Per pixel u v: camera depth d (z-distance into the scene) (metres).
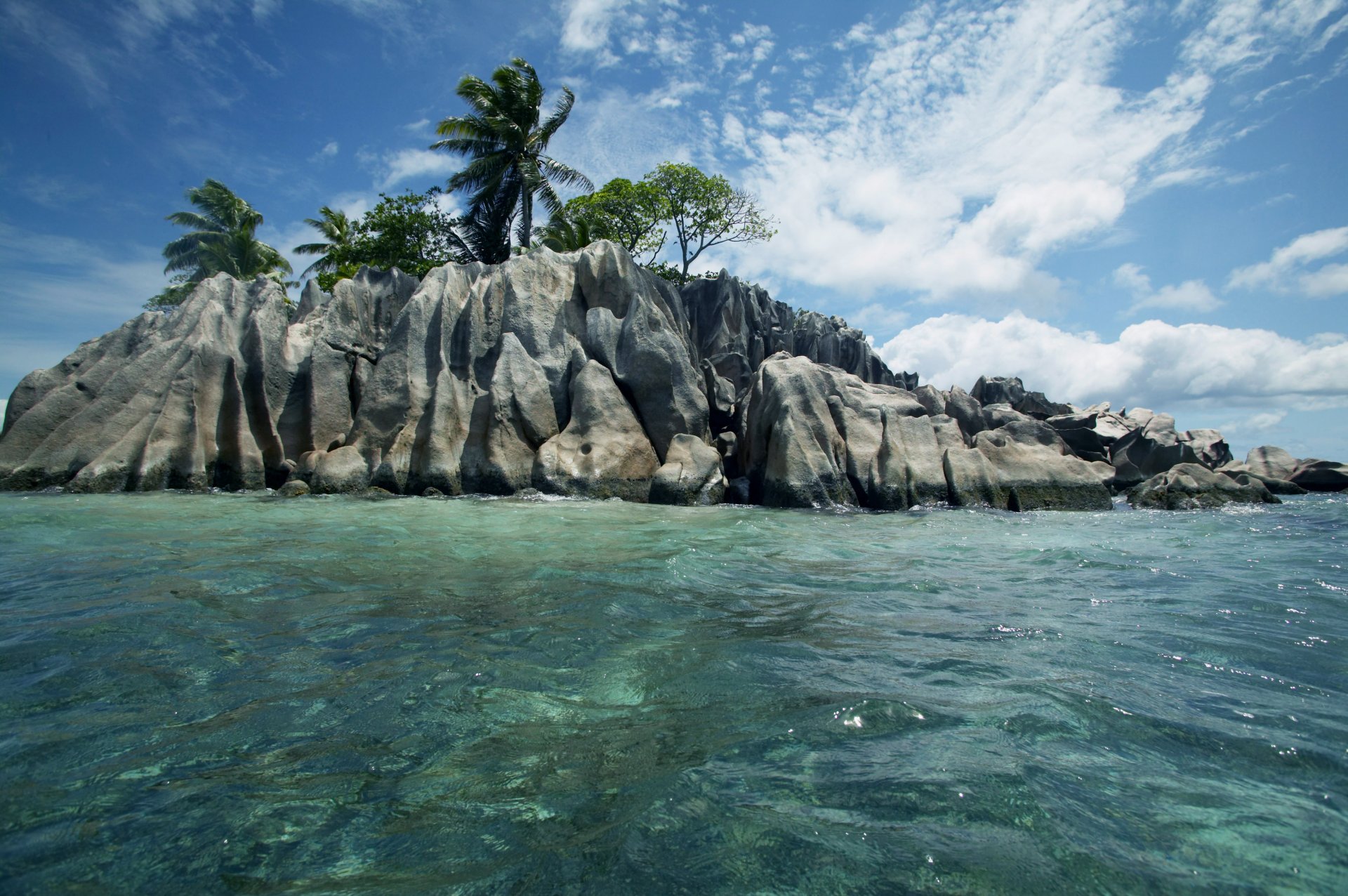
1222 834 2.75
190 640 4.97
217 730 3.59
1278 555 9.41
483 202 32.94
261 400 18.23
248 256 39.72
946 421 19.02
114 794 2.98
